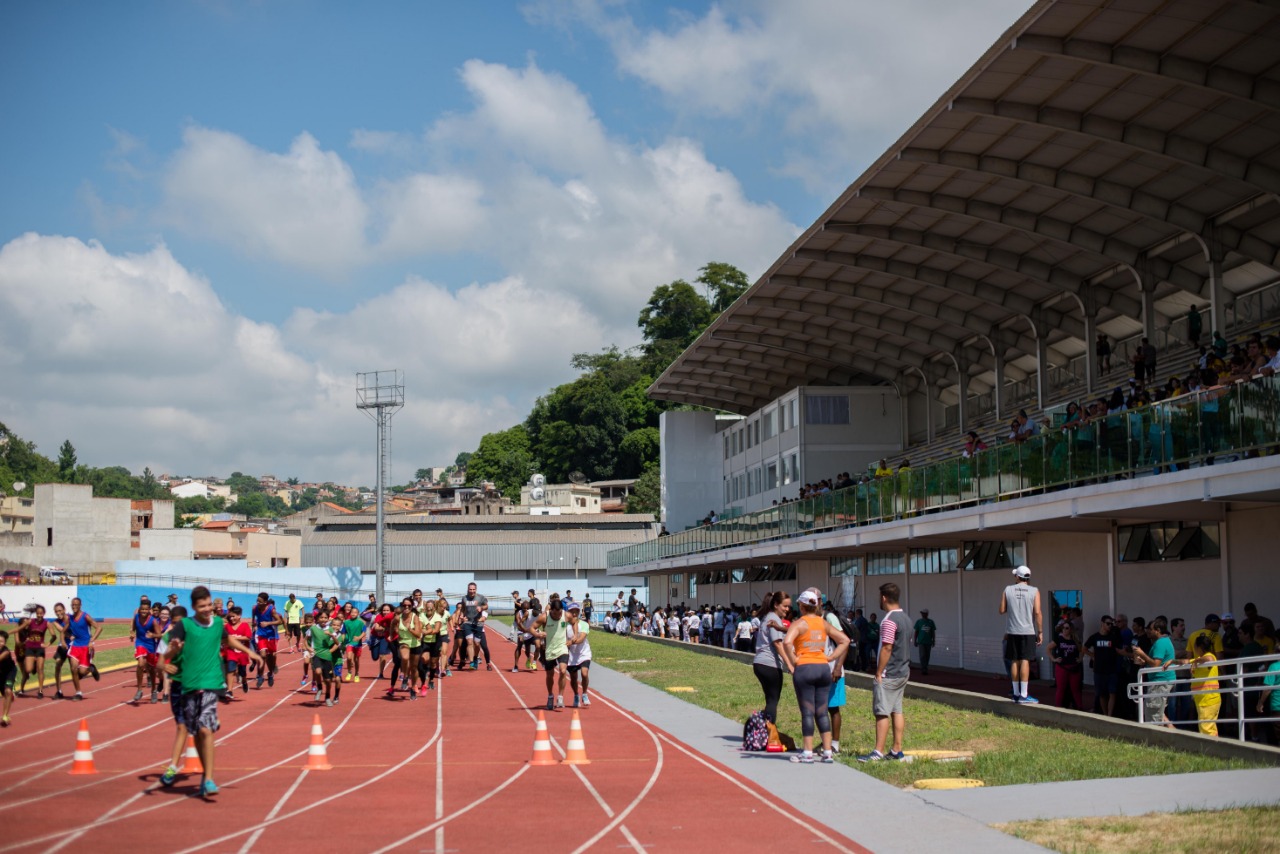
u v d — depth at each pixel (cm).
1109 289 3838
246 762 1627
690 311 13688
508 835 1123
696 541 5819
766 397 6669
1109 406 2638
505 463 14625
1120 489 2289
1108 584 2788
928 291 4344
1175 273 3503
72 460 18312
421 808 1263
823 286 4350
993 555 3406
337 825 1170
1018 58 2419
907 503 3328
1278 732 1672
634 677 3219
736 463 6800
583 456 13575
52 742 1847
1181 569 2516
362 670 3644
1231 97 2466
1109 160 2914
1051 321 4197
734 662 3628
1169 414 2147
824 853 1037
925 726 1916
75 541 9394
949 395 5328
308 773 1519
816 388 5516
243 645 1650
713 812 1229
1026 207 3297
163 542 10181
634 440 13212
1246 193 2956
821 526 4022
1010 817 1151
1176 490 2130
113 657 4209
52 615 7556
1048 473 2570
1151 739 1598
